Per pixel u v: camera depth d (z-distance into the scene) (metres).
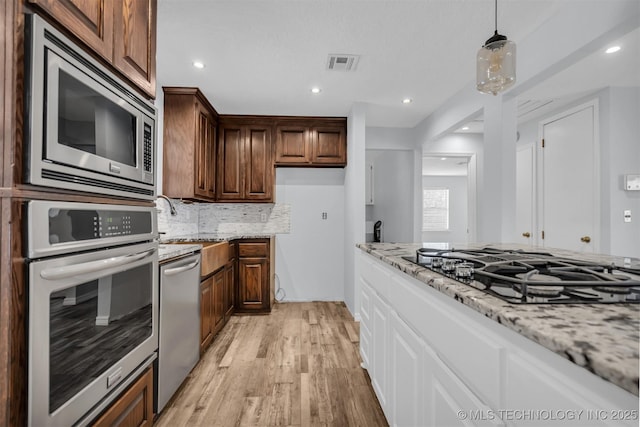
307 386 1.97
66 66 0.87
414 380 1.13
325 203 4.15
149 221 1.35
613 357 0.41
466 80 2.86
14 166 0.75
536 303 0.66
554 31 1.91
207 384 2.00
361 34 2.12
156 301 1.44
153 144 1.40
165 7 1.83
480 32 2.10
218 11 1.87
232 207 4.07
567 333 0.50
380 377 1.63
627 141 2.78
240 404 1.79
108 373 1.07
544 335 0.50
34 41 0.77
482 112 2.81
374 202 7.16
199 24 2.00
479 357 0.71
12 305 0.73
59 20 0.87
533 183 3.74
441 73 2.71
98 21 1.03
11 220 0.74
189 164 2.98
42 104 0.80
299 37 2.15
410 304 1.18
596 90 2.87
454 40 2.20
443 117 3.45
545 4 1.81
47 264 0.81
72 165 0.89
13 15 0.75
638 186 2.71
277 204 4.11
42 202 0.80
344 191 4.11
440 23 2.00
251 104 3.40
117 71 1.16
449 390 0.87
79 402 0.92
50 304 0.82
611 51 2.23
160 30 2.06
